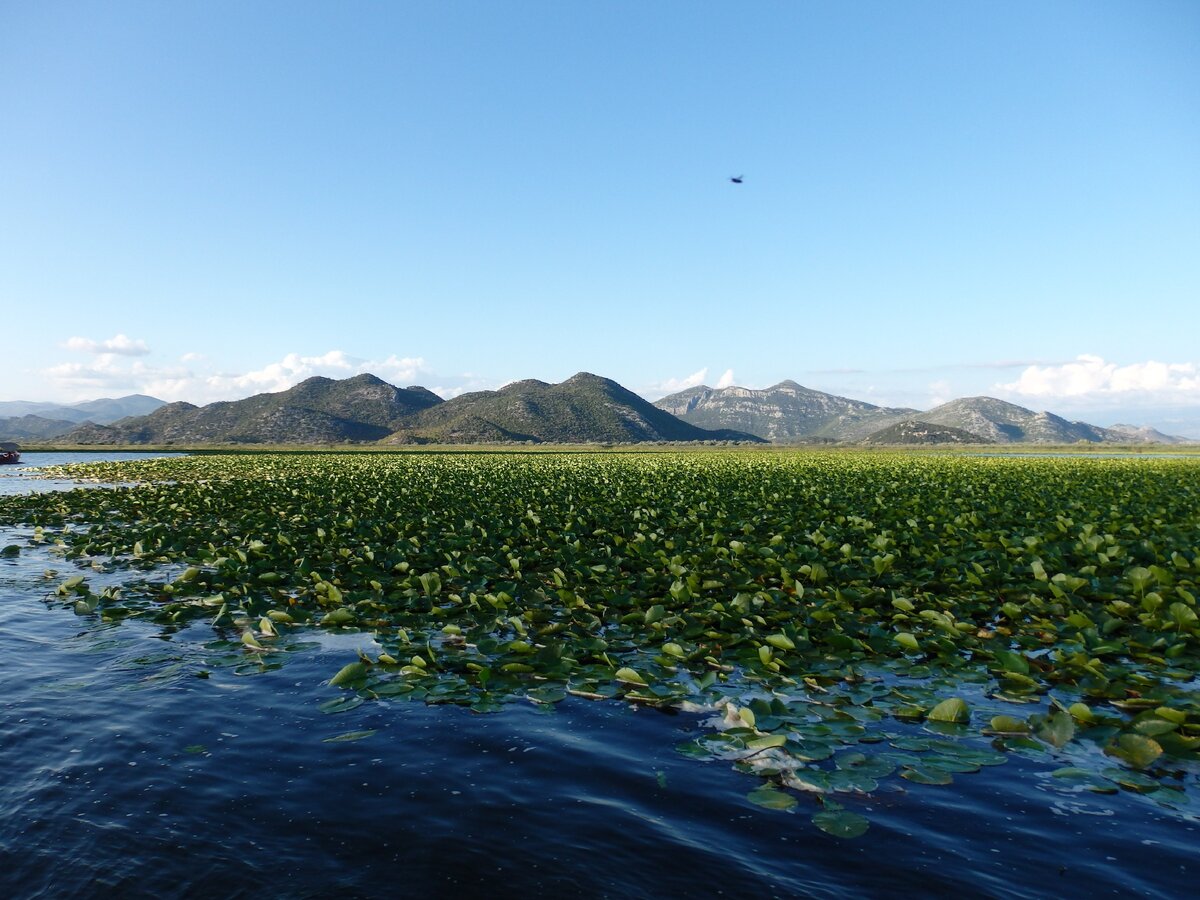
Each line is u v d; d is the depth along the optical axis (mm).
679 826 3934
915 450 120812
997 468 38406
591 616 8172
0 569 11203
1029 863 3572
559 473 32531
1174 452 107375
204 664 6625
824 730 5059
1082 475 32250
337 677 6098
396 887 3426
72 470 40875
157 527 14445
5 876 3541
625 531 14227
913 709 5453
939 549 11914
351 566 10758
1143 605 7992
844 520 15305
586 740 5012
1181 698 5484
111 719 5371
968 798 4195
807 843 3768
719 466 39812
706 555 11195
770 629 7613
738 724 5211
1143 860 3594
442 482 26703
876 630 7230
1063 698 5812
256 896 3373
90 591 9500
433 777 4488
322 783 4426
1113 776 4441
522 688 5961
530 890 3395
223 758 4750
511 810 4105
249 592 9102
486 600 8445
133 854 3707
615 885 3428
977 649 6773
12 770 4586
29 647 7133
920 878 3457
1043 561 10891
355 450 107312
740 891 3379
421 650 6977
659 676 6316
